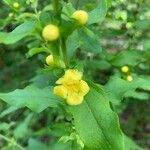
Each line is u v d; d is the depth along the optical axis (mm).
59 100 103
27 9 149
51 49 95
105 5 101
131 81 109
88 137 96
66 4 109
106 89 108
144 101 208
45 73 121
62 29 93
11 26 144
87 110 97
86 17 93
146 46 138
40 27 92
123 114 236
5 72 238
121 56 133
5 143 182
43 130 162
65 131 115
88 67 149
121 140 95
